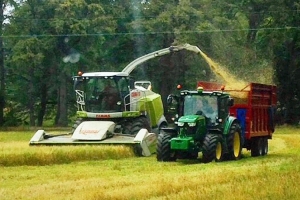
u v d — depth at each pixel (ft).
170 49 144.05
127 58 295.69
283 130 254.06
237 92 125.08
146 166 100.89
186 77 283.79
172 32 284.00
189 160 113.60
